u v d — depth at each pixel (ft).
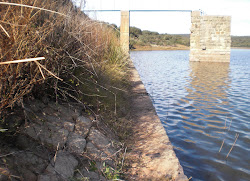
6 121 9.92
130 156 12.76
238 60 115.96
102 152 11.95
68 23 13.99
